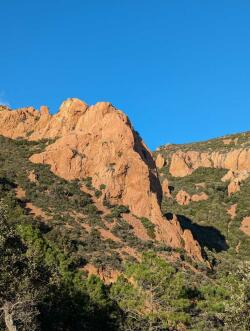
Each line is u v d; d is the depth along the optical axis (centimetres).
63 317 4525
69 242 6594
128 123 9469
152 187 8544
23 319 3512
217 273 7419
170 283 4762
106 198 8131
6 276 3431
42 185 8112
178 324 4606
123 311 4775
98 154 8744
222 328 4666
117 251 6881
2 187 7619
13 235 3688
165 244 7488
